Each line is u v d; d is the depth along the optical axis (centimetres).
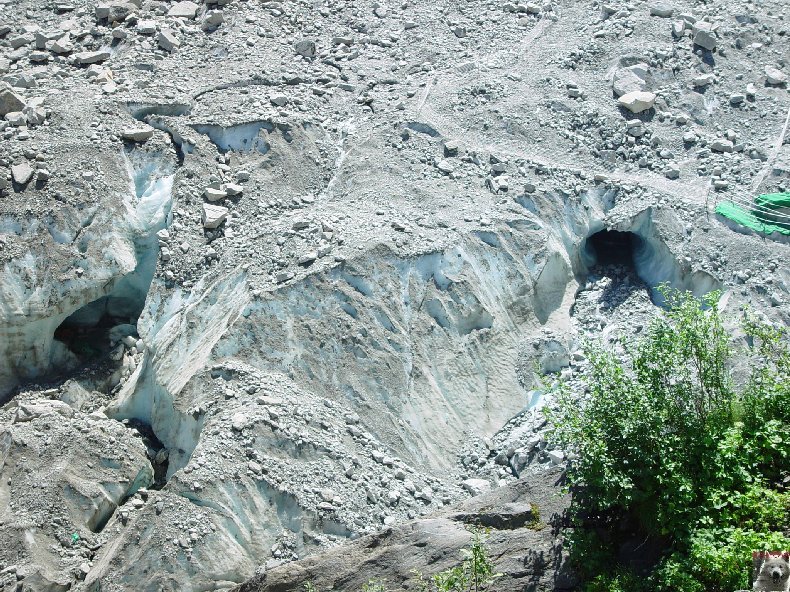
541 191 2689
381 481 2161
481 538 1656
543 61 3059
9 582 2061
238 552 2020
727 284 2603
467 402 2406
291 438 2147
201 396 2275
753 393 1700
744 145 2895
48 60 3055
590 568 1602
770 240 2678
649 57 3031
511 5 3262
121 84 2947
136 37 3122
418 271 2472
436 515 1848
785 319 2534
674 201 2725
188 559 1986
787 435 1642
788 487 1622
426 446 2323
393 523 2067
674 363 1692
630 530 1644
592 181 2755
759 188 2780
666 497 1586
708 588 1522
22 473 2233
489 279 2538
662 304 2658
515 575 1639
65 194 2594
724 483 1598
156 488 2323
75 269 2541
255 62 3048
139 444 2359
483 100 2906
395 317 2419
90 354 2639
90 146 2689
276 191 2681
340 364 2348
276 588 1802
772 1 3319
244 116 2795
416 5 3284
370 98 2916
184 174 2684
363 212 2605
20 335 2509
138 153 2717
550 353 2512
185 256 2564
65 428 2322
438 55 3094
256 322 2348
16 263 2516
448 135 2811
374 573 1756
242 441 2131
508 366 2473
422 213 2609
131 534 2030
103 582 1994
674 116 2938
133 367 2614
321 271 2409
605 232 2852
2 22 3189
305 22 3219
